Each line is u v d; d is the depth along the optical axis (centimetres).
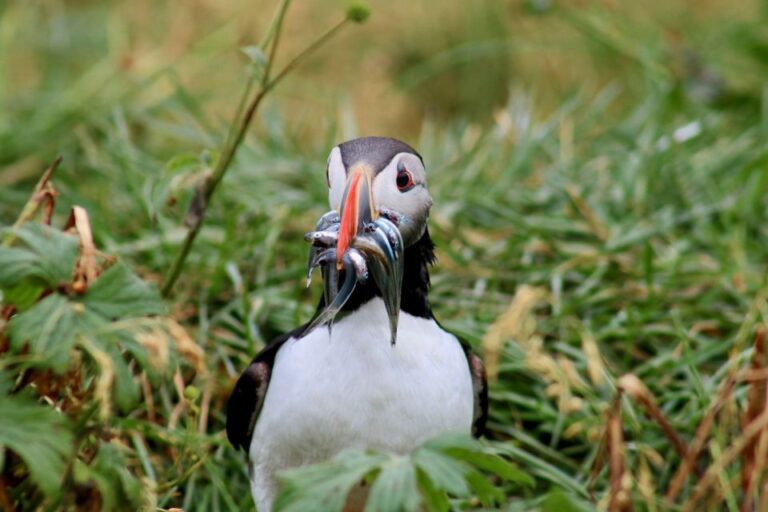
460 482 439
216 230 885
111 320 489
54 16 1289
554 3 1174
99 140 1055
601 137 1070
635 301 841
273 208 907
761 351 586
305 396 541
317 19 1270
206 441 683
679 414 738
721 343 771
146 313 483
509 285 870
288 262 882
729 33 1188
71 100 1070
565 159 1009
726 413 592
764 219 935
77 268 509
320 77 1248
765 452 570
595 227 902
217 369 783
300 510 442
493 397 757
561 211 945
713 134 1048
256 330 790
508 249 884
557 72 1307
